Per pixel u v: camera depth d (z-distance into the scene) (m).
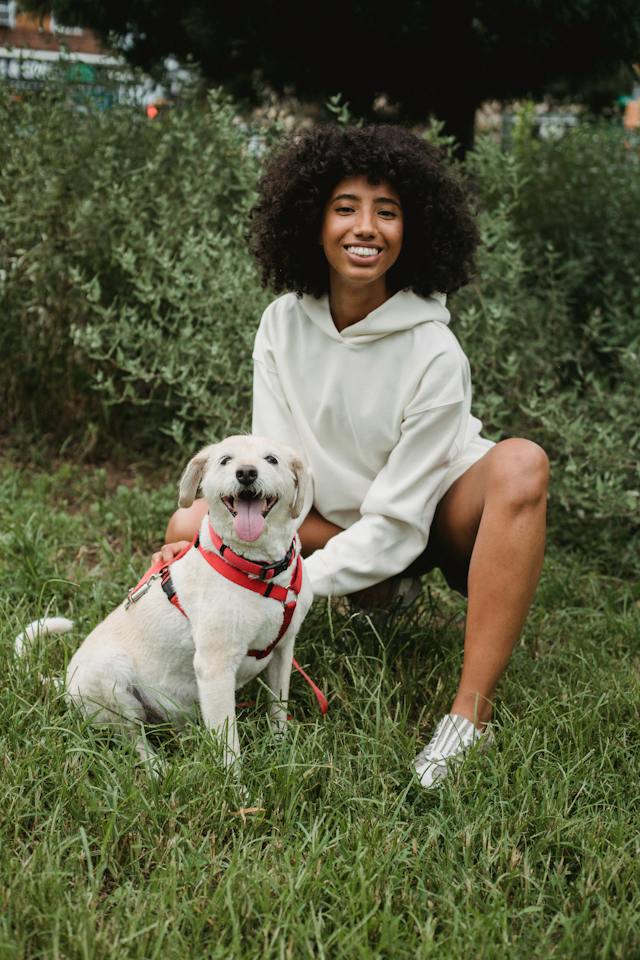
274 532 2.45
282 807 2.32
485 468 2.77
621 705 2.86
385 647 3.04
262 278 3.14
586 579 3.98
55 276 5.02
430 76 5.63
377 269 2.76
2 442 5.34
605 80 5.79
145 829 2.19
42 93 5.35
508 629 2.62
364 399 2.86
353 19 5.20
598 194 5.78
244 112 6.14
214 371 4.49
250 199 4.78
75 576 3.74
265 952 1.83
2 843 2.13
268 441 2.53
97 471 5.05
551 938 2.01
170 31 5.85
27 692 2.71
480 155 5.06
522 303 4.84
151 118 5.61
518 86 5.74
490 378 4.43
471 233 3.00
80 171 5.13
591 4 4.98
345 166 2.76
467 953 1.87
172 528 3.05
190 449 4.67
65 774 2.31
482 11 5.19
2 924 1.90
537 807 2.31
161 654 2.61
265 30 5.35
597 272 5.61
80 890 1.99
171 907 1.96
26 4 6.05
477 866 2.14
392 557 2.84
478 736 2.55
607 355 5.38
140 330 4.54
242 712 2.78
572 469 4.04
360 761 2.50
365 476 2.98
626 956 1.88
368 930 1.94
